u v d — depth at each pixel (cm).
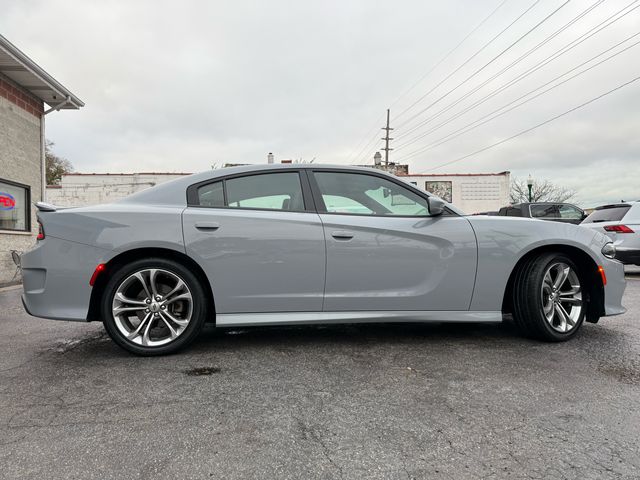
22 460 176
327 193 341
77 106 1034
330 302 326
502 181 2831
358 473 168
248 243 317
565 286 354
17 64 811
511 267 339
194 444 190
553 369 283
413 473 168
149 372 281
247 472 169
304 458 179
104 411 223
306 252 321
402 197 348
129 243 305
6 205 873
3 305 560
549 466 173
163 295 315
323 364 296
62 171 3812
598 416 216
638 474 167
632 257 793
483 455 181
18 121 903
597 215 877
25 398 240
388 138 4366
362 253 326
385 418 215
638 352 319
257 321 319
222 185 336
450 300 335
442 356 312
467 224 341
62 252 304
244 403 233
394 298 329
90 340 366
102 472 168
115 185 2603
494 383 259
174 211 318
